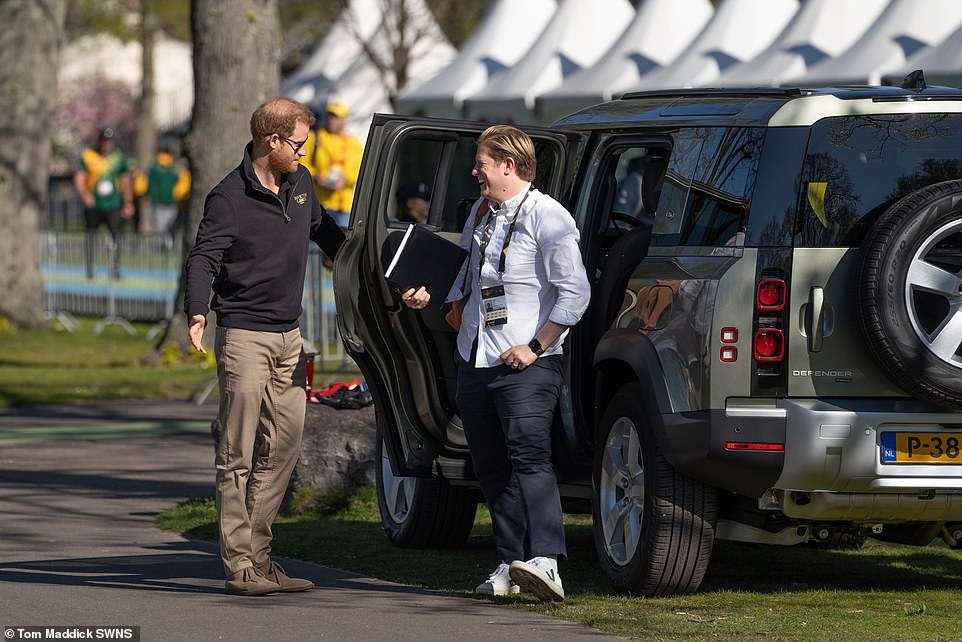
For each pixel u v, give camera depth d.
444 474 29.70
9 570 29.53
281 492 27.53
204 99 66.56
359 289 28.89
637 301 26.81
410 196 40.69
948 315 24.56
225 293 26.72
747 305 24.91
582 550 32.59
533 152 25.86
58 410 58.62
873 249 24.45
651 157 29.59
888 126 25.28
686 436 25.17
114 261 93.56
